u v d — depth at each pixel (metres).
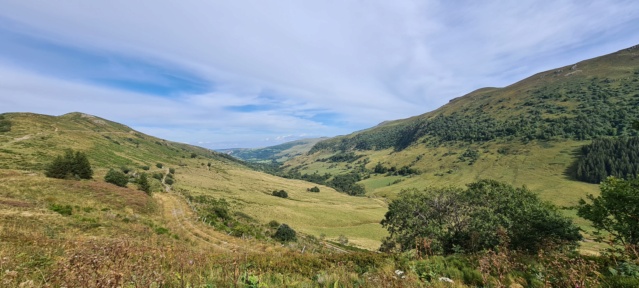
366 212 123.25
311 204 127.50
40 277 6.96
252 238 37.97
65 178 53.34
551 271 8.20
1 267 7.03
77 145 124.12
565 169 169.38
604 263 8.91
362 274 9.44
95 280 5.23
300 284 7.90
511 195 31.72
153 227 30.95
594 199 16.09
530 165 188.50
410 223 32.38
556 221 20.69
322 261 12.08
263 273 8.92
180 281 6.51
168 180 106.81
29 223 18.88
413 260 10.91
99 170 90.81
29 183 38.72
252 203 105.44
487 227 23.42
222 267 8.09
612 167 145.38
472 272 8.91
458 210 30.89
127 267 6.61
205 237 33.06
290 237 50.81
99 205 35.53
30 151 90.06
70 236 17.73
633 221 13.59
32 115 160.50
